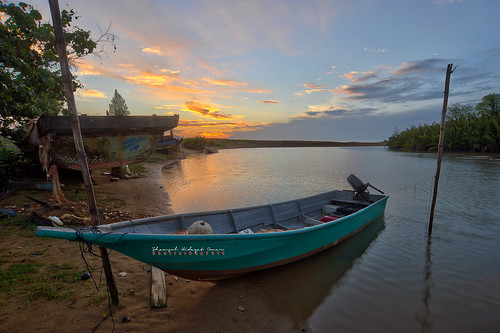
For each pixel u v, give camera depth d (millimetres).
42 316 3820
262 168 29578
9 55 9430
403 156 47781
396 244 8117
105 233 3814
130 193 12938
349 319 4641
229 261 5062
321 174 24578
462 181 19031
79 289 4547
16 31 9602
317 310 4852
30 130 9883
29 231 6793
